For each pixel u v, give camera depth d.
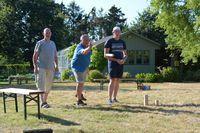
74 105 13.19
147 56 48.62
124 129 9.16
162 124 9.84
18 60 66.94
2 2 63.00
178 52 46.62
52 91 20.48
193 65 46.72
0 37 61.94
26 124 9.79
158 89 23.91
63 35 72.81
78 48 13.04
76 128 9.13
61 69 54.41
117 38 13.21
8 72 55.50
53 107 12.68
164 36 53.97
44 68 12.61
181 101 14.68
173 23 32.56
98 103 13.81
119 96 16.67
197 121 10.27
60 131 8.80
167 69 40.53
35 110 11.96
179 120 10.38
